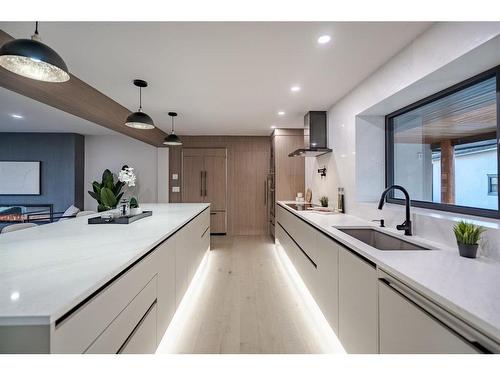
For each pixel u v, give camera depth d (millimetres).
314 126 3879
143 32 1852
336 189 3467
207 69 2453
